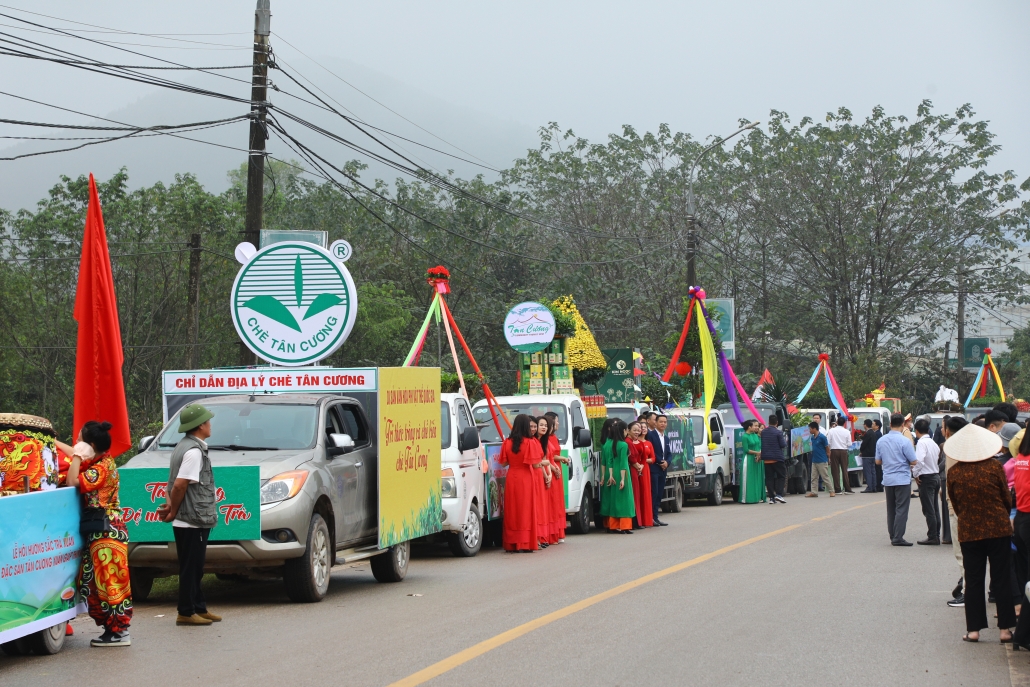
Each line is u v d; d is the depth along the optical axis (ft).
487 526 63.46
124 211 132.77
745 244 192.65
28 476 29.17
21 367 133.08
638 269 166.40
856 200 188.85
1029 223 188.75
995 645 30.94
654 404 112.88
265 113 68.54
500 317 151.53
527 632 32.24
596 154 181.06
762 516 80.53
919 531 68.44
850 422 128.57
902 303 192.54
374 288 136.98
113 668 27.78
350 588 43.45
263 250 53.16
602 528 72.64
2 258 136.46
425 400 48.24
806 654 29.35
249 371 44.29
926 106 190.39
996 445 31.83
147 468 36.65
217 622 34.86
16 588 27.76
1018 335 244.22
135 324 128.98
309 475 37.96
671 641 30.96
